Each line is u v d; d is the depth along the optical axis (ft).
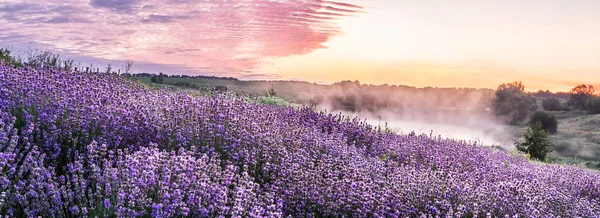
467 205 18.95
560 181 29.48
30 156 14.19
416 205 18.40
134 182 13.30
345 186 17.67
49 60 37.63
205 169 15.57
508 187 21.18
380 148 29.76
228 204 14.42
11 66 25.64
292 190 16.99
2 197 12.34
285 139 23.06
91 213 13.03
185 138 19.74
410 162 27.14
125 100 22.79
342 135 30.71
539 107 346.13
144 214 12.76
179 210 12.80
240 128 21.76
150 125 19.97
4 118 16.90
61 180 14.29
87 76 28.66
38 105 19.08
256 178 18.38
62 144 17.61
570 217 21.16
